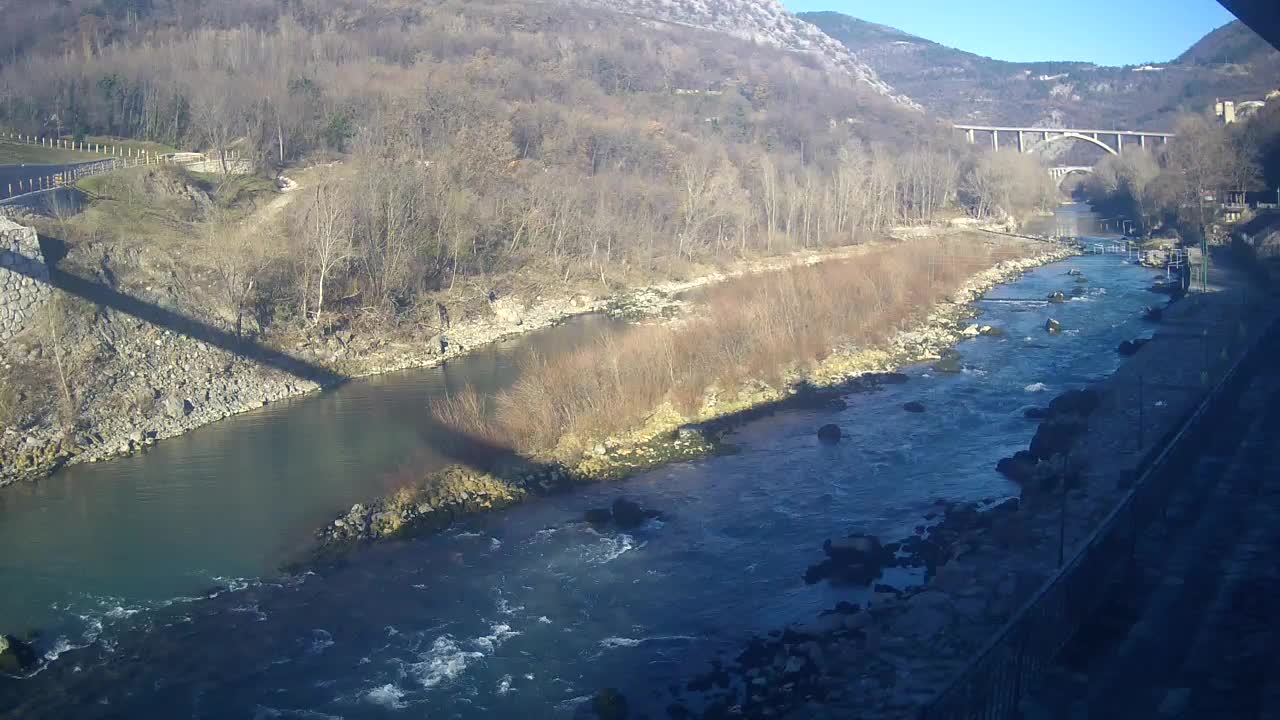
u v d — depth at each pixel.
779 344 72.56
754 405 64.12
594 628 35.06
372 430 59.81
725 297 94.44
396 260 88.06
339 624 35.75
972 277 116.25
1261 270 100.62
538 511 46.59
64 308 64.44
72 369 61.31
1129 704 23.77
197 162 106.69
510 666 32.66
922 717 20.55
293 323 78.62
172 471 53.06
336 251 83.94
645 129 169.50
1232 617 28.12
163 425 61.00
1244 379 56.41
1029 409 61.28
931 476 50.06
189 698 31.16
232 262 76.00
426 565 40.62
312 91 132.25
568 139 145.25
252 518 45.81
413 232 93.88
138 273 72.50
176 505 47.75
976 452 53.88
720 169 151.88
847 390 68.69
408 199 95.25
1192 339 76.38
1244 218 129.62
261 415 64.88
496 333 89.94
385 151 115.12
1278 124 139.62
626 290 109.50
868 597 36.28
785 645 32.66
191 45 151.50
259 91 123.38
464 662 32.97
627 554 41.34
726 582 38.38
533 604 37.00
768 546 41.72
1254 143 144.12
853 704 27.80
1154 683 24.72
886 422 60.25
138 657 33.66
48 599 37.91
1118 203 193.38
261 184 101.88
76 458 55.28
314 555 41.62
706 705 29.52
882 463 52.44
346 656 33.53
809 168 177.75
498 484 48.97
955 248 134.38
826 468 51.78
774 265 128.62
